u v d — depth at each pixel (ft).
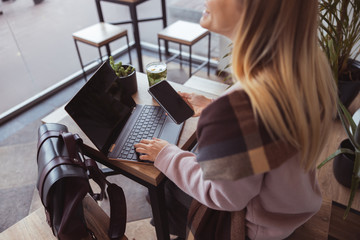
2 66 8.65
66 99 9.41
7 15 8.32
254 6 1.98
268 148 2.08
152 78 4.50
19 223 4.01
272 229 2.95
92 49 10.87
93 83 3.70
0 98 8.74
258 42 2.07
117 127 3.91
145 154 3.59
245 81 2.13
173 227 4.35
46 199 3.05
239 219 3.01
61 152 3.34
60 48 9.87
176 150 3.33
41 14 9.02
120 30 9.21
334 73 4.92
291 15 1.95
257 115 2.06
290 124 2.06
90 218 3.91
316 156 2.41
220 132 2.15
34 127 8.36
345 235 5.17
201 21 2.46
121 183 6.48
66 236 3.31
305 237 3.77
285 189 2.47
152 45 11.93
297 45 2.05
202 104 4.28
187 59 11.03
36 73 9.41
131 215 5.86
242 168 2.10
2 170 7.09
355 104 7.30
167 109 3.96
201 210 3.31
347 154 5.48
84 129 3.43
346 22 5.03
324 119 2.35
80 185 3.17
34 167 7.15
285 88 2.03
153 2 10.88
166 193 4.24
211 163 2.20
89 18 10.54
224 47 9.42
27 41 8.96
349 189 5.64
